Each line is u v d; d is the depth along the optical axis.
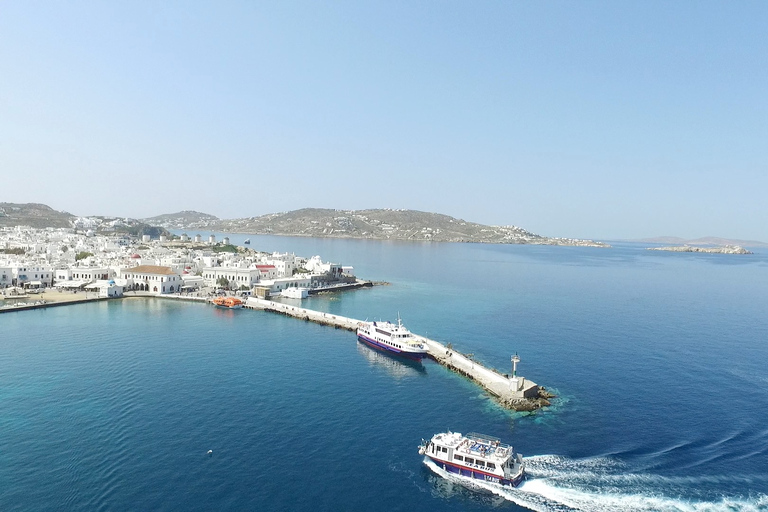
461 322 187.88
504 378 112.62
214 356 128.50
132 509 61.09
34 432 80.56
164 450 75.81
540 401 100.19
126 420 86.06
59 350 130.12
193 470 70.50
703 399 103.56
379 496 66.56
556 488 69.44
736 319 198.50
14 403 92.38
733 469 74.62
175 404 93.94
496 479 70.50
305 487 67.75
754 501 66.56
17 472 68.38
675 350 144.75
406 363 130.12
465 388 109.81
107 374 110.44
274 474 70.50
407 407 97.19
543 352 142.00
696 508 65.06
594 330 173.50
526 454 78.56
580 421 91.69
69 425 83.44
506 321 190.38
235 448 77.44
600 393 107.00
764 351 144.25
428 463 75.50
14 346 134.00
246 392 101.94
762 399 103.88
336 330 169.25
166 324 169.62
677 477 72.38
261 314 196.75
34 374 109.31
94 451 74.81
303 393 102.94
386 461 75.69
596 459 77.25
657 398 104.00
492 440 81.06
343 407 96.00
